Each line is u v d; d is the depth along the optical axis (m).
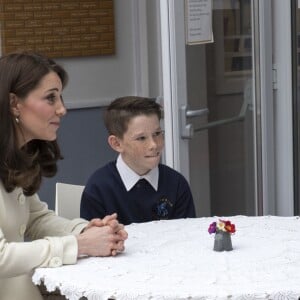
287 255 3.53
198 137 6.10
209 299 2.99
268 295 3.01
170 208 4.63
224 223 3.63
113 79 8.52
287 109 6.69
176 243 3.78
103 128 8.59
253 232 3.96
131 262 3.46
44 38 8.10
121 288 3.10
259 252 3.58
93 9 8.27
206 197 6.28
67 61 8.27
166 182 4.65
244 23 6.42
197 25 5.88
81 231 3.90
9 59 3.62
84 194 4.61
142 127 4.51
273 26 6.62
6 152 3.57
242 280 3.16
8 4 7.91
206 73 6.06
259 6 6.47
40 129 3.63
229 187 6.51
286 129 6.72
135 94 8.59
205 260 3.47
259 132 6.67
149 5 8.02
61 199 4.86
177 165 5.84
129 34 8.47
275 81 6.67
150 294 3.03
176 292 3.03
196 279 3.19
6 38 7.96
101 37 8.35
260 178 6.74
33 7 8.01
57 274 3.32
